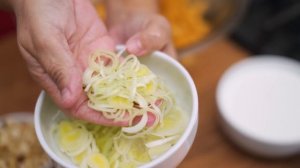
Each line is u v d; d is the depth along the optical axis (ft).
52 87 1.58
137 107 1.51
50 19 1.63
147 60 1.69
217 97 2.34
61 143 1.58
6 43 2.64
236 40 2.70
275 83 2.47
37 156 2.14
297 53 2.67
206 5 2.75
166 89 1.61
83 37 1.75
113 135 1.58
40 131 1.49
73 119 1.63
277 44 2.69
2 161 2.11
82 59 1.70
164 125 1.54
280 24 2.77
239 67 2.52
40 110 1.55
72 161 1.54
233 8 2.60
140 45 1.66
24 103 2.43
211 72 2.56
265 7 2.84
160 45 1.74
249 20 2.78
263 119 2.31
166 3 2.72
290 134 2.24
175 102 1.60
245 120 2.31
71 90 1.49
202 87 2.50
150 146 1.51
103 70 1.57
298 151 2.27
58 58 1.55
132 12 2.12
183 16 2.64
